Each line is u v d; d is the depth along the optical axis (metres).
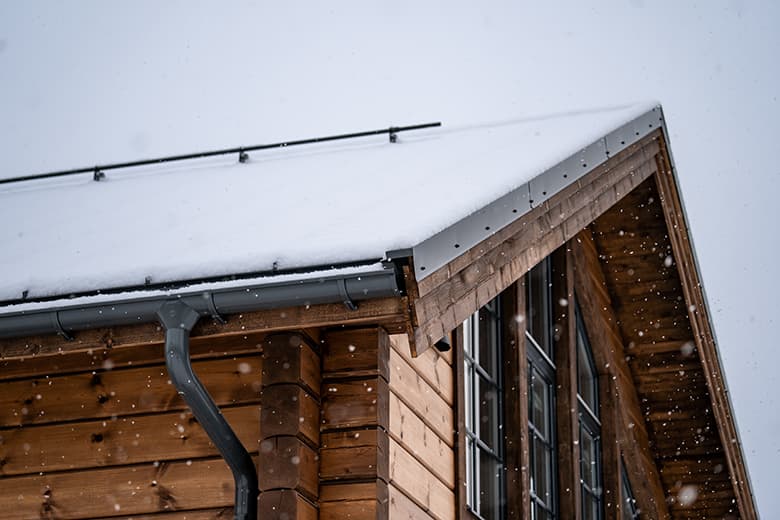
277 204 5.96
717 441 10.25
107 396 5.71
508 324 8.06
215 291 4.90
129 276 5.04
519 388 7.88
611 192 7.99
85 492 5.58
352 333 5.50
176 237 5.57
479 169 6.30
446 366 6.68
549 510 8.43
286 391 5.26
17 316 5.09
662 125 8.75
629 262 9.57
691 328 9.73
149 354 5.72
